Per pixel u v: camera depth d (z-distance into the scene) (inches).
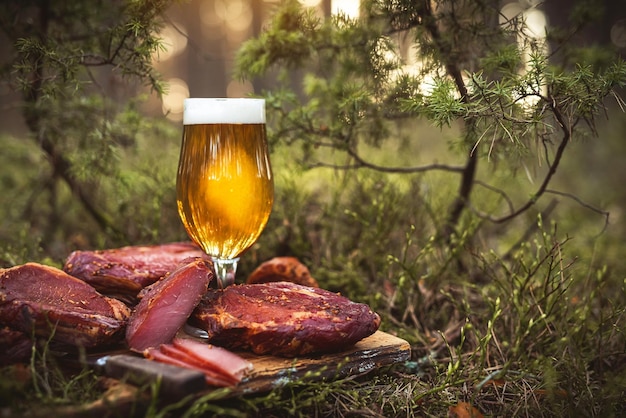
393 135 37.5
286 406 22.4
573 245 41.9
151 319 22.4
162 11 29.7
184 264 24.6
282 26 33.7
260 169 24.8
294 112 33.4
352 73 34.8
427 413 23.1
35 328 21.6
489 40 31.4
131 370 20.2
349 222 39.1
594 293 28.0
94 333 21.8
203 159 24.2
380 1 30.5
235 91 99.1
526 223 44.4
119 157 35.3
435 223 36.7
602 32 52.9
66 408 19.3
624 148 67.8
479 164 56.6
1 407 19.7
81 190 39.3
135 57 29.1
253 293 24.6
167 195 40.7
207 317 23.1
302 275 30.5
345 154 46.8
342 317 23.2
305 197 40.3
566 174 64.8
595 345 28.0
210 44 99.7
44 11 34.4
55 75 29.1
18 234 41.2
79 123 37.0
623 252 41.6
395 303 32.8
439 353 28.7
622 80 24.0
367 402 23.6
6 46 36.0
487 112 25.1
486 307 32.0
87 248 40.7
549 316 27.7
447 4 31.3
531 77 24.4
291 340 22.5
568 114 26.3
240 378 20.9
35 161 46.4
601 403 23.9
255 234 25.5
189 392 19.3
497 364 26.7
